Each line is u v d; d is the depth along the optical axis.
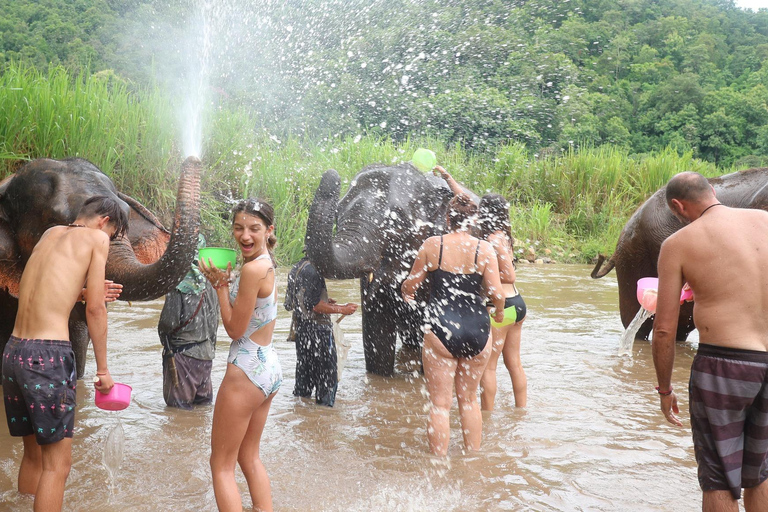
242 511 3.24
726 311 3.11
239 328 3.21
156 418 4.75
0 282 4.75
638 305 7.76
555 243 15.65
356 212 5.63
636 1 41.94
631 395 5.59
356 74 17.27
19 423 3.30
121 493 3.58
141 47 27.50
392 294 5.91
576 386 5.81
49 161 4.93
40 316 3.25
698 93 41.66
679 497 3.69
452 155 16.81
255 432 3.36
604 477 3.93
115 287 3.82
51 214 4.65
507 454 4.26
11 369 3.20
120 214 3.58
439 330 4.21
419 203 5.93
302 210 12.80
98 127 9.90
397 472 3.95
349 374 6.11
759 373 3.04
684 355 7.13
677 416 5.09
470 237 4.33
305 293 5.13
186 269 4.03
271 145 14.39
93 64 26.66
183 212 3.95
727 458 3.07
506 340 5.17
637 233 7.64
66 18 28.56
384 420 4.88
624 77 41.34
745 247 3.15
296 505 3.51
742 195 7.09
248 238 3.26
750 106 41.72
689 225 3.28
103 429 4.51
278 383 3.33
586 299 10.24
